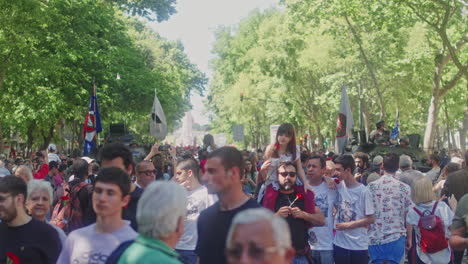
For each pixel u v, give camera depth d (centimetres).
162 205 396
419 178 844
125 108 3988
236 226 297
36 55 2519
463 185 1000
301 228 682
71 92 3488
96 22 3641
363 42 3797
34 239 559
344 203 886
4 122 3659
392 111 4703
